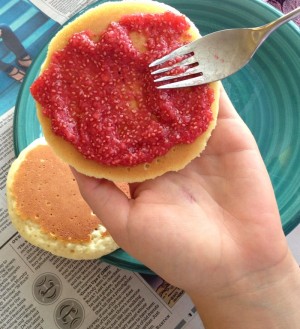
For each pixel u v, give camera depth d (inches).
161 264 7.6
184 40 7.8
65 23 10.4
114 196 7.8
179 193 8.0
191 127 7.6
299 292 7.8
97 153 7.5
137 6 7.8
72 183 9.9
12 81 11.2
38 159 10.0
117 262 9.4
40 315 9.6
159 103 7.4
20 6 11.6
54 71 7.5
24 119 10.3
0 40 11.4
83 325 9.6
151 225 7.4
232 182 8.1
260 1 10.5
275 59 10.4
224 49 7.9
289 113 10.3
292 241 9.8
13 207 9.8
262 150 10.3
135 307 9.7
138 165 7.7
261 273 7.6
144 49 7.6
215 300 7.8
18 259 9.9
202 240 7.4
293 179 9.8
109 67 7.5
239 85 10.6
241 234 7.6
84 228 9.6
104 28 7.7
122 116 7.5
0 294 9.7
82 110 7.5
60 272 9.9
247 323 7.8
